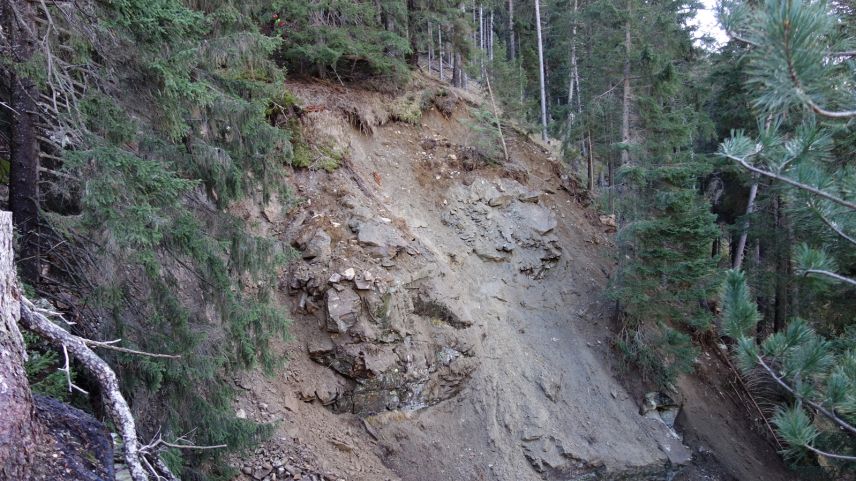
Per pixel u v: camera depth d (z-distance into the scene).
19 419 3.29
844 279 4.79
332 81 13.74
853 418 4.62
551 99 28.94
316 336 9.64
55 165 6.41
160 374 5.42
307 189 11.28
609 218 16.45
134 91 5.74
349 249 10.41
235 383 8.56
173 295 5.96
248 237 6.82
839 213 4.55
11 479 3.07
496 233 13.20
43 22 5.23
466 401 10.57
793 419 4.70
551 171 16.44
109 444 4.10
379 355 9.73
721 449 12.52
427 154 13.93
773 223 14.52
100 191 4.88
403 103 14.46
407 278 10.63
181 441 5.93
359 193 11.70
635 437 11.57
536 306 12.83
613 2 13.86
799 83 3.07
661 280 12.13
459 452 9.84
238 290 7.59
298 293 9.97
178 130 5.83
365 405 9.58
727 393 14.35
